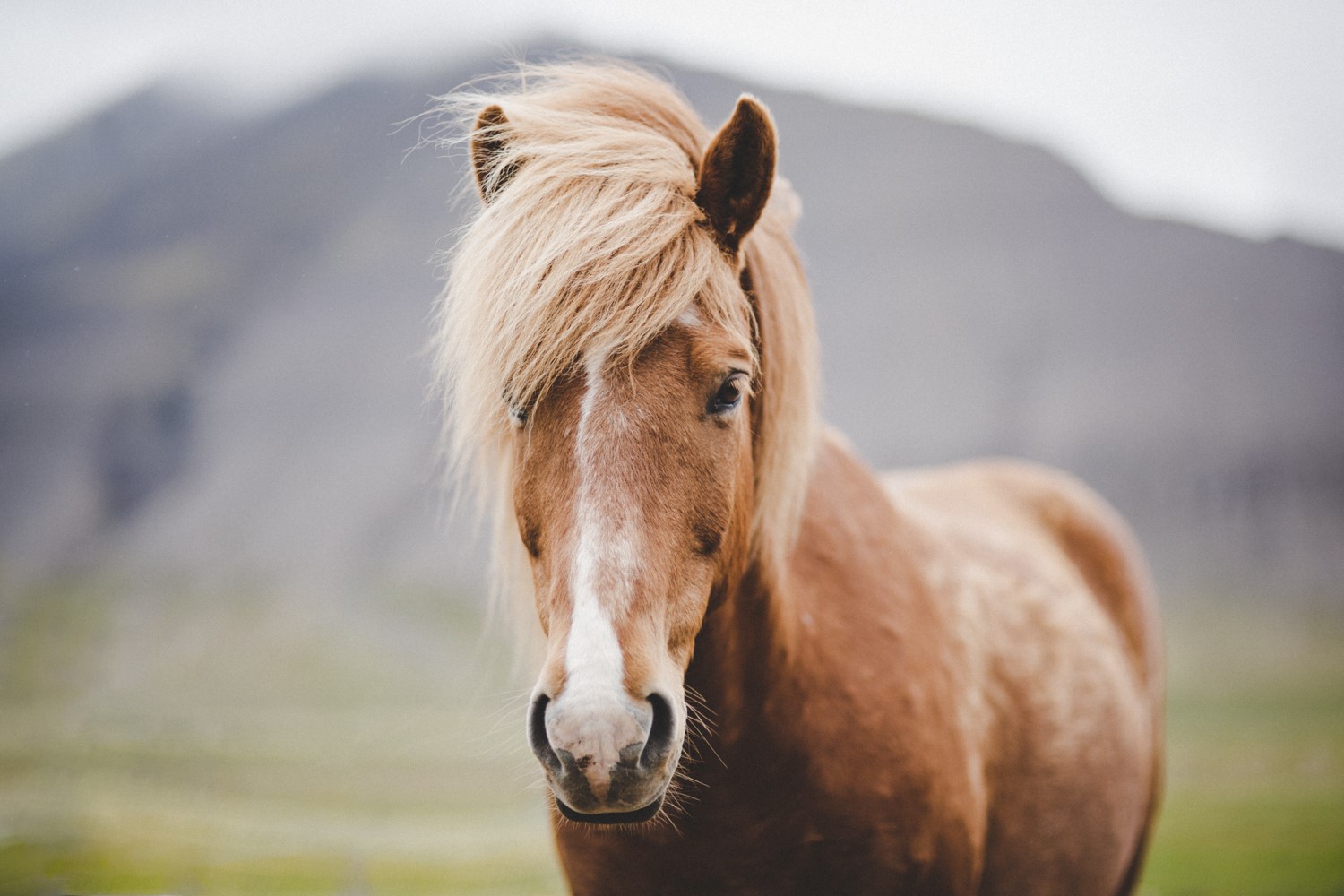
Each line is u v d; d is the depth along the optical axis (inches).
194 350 5649.6
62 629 3646.7
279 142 7647.6
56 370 5531.5
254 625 3656.5
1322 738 2327.8
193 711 2807.6
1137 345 5393.7
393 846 1189.1
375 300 5920.3
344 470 4734.3
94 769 1852.9
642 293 80.6
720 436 83.9
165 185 7278.5
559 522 79.3
